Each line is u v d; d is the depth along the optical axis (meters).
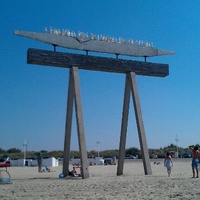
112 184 16.25
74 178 21.86
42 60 21.97
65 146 23.41
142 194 12.10
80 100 22.42
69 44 22.84
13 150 101.94
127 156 85.25
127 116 24.95
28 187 15.95
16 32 21.45
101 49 23.86
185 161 54.12
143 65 25.14
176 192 12.38
